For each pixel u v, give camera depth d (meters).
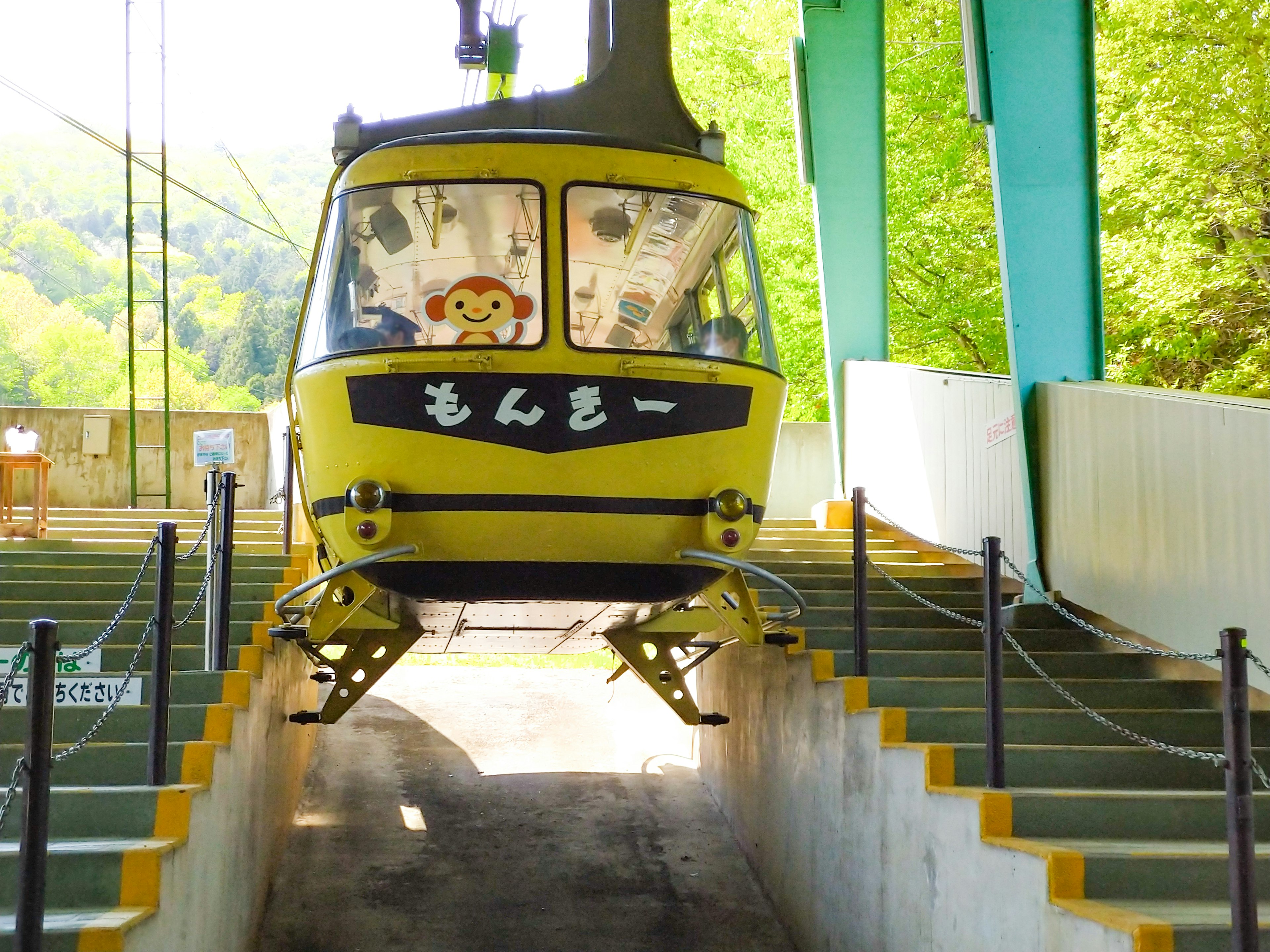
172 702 6.36
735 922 7.86
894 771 6.05
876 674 7.48
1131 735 4.77
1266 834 5.49
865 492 7.14
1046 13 9.10
